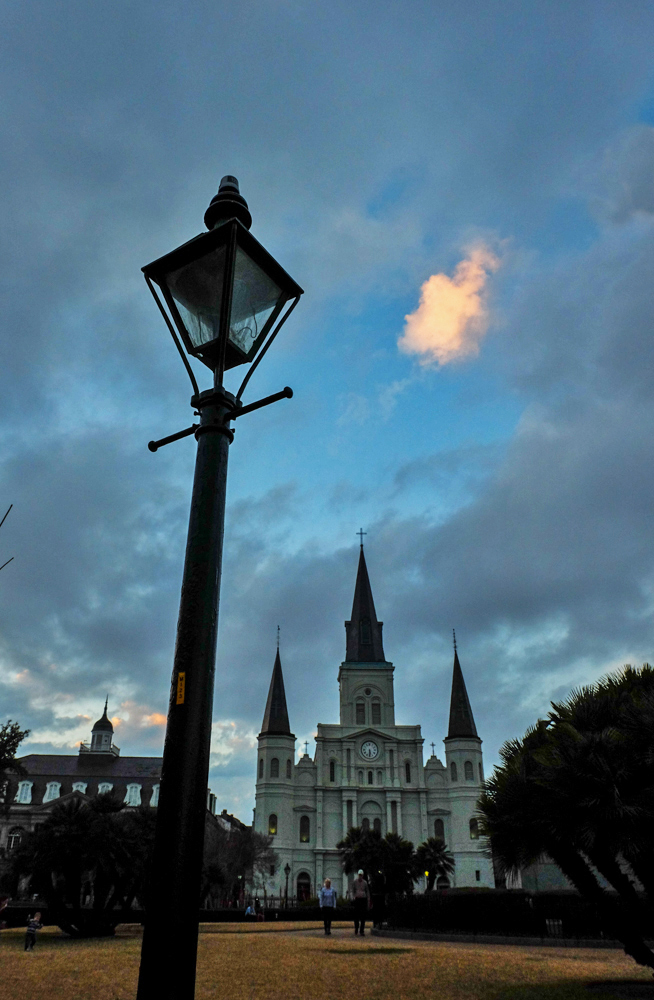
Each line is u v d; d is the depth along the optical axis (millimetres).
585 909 16250
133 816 21688
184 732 3268
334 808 87375
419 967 11172
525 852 8336
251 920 42406
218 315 4402
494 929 17672
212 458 3990
